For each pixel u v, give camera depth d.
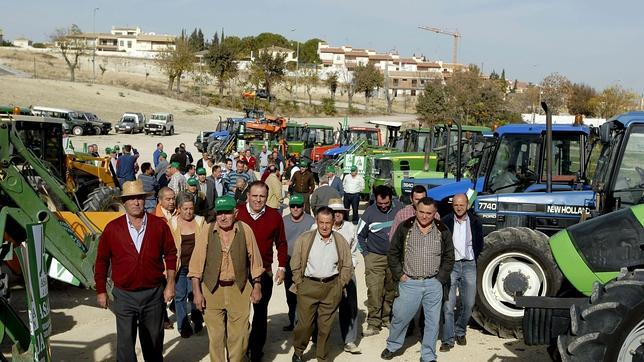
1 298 6.08
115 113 58.62
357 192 16.12
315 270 6.69
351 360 7.16
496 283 7.92
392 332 7.09
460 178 13.11
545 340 6.14
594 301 5.30
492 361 7.07
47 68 87.06
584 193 8.47
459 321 7.54
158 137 48.25
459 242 7.30
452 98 51.81
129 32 160.00
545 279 7.69
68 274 7.82
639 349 5.08
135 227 6.00
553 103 60.19
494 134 11.04
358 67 92.12
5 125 7.52
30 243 5.13
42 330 5.28
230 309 6.34
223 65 82.00
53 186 8.09
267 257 6.94
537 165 10.27
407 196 14.27
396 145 28.73
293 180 16.06
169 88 79.50
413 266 6.78
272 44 138.62
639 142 7.20
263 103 76.69
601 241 6.14
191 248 7.65
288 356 7.29
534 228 8.62
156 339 6.18
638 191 7.18
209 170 17.81
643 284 5.21
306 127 33.94
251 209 6.92
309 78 93.38
